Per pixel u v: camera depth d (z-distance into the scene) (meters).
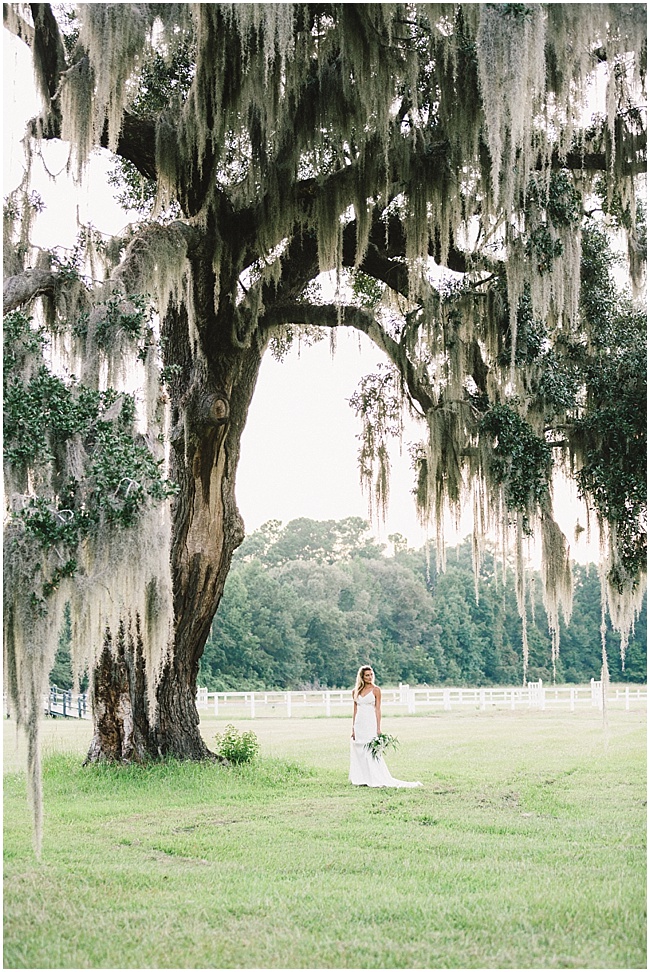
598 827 10.94
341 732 23.77
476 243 13.44
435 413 13.66
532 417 13.60
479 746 19.45
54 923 7.45
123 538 8.43
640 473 13.26
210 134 12.16
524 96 10.27
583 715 29.14
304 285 14.90
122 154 13.09
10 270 11.11
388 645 61.78
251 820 11.34
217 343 14.04
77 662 8.48
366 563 65.88
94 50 10.53
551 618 14.09
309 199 13.10
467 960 6.71
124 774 14.01
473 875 8.82
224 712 33.31
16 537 7.92
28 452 7.91
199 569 14.62
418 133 12.46
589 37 11.09
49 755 16.31
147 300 10.20
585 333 14.15
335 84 11.88
